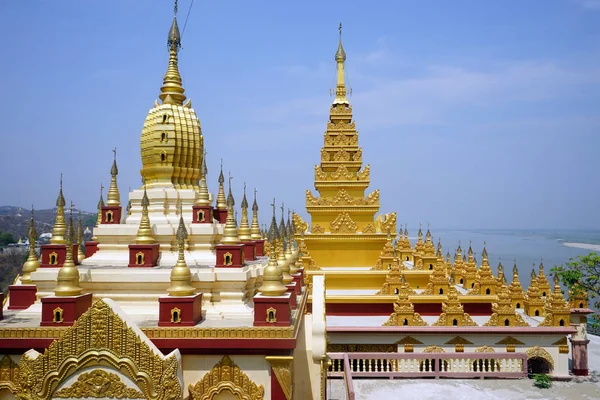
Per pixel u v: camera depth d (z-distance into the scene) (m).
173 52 23.36
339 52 43.88
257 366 15.95
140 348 14.00
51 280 18.78
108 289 18.28
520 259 170.00
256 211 27.20
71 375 14.09
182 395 14.42
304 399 18.56
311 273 35.28
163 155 22.00
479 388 26.66
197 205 21.12
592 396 25.70
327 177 40.12
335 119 42.41
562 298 29.36
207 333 15.88
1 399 15.78
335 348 29.45
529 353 28.89
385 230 38.56
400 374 28.16
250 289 19.86
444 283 33.78
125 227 20.52
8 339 15.73
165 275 18.06
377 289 35.69
